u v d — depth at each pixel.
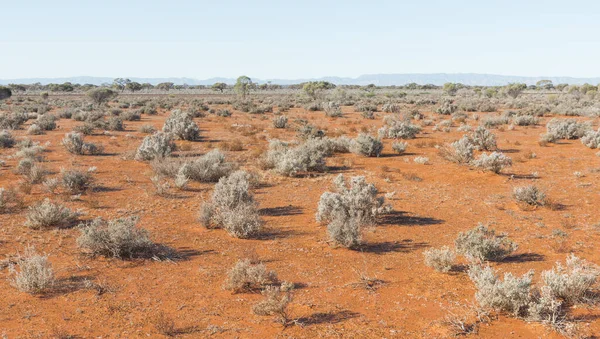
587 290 8.43
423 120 44.81
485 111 58.97
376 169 21.72
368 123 44.19
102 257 10.43
